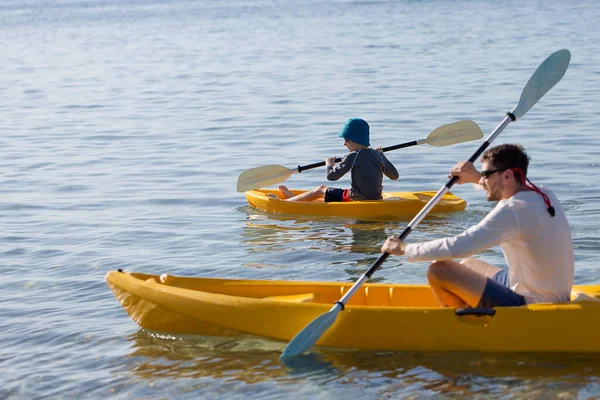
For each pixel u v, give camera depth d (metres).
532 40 40.59
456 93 24.06
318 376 6.19
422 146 16.47
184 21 78.00
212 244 10.02
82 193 13.20
